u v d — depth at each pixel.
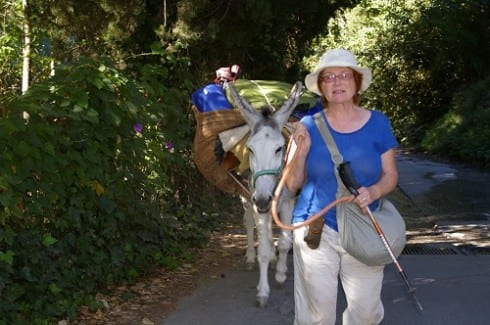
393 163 3.89
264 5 8.50
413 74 25.73
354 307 3.90
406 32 25.33
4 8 8.19
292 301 6.09
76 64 5.77
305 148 3.87
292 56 12.09
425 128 24.67
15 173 4.80
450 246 8.27
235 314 5.76
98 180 5.74
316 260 3.82
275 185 5.44
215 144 6.34
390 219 3.78
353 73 3.89
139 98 5.94
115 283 6.38
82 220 5.76
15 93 8.09
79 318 5.44
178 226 7.97
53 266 5.30
